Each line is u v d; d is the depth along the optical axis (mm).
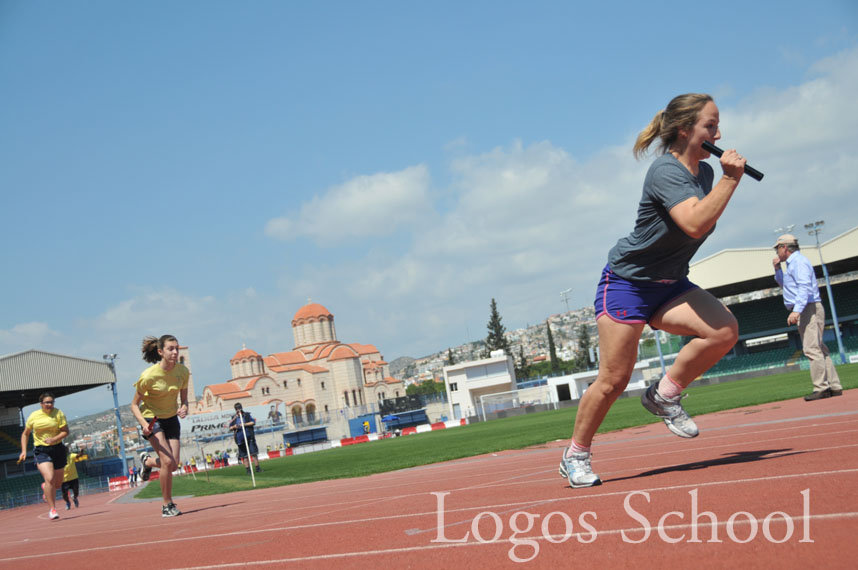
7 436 56875
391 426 83125
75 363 51781
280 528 4387
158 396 7777
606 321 4086
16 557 4977
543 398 70000
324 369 108000
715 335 4035
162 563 3520
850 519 2195
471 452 13930
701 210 3541
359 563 2697
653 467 4664
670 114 3896
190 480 20016
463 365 79625
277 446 76000
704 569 1923
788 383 22359
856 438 4344
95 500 23875
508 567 2279
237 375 106938
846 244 46719
